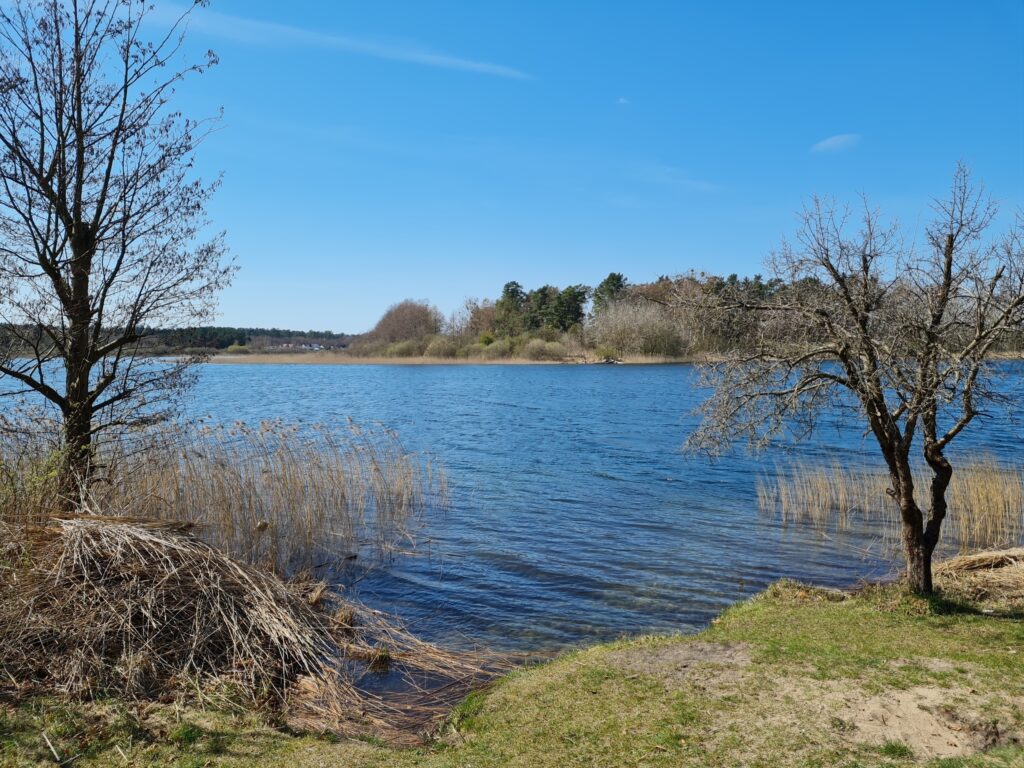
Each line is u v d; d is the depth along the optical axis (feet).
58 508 29.53
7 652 21.38
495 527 48.08
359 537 45.01
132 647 22.52
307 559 40.24
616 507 54.19
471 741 19.13
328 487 50.01
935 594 28.66
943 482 27.84
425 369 298.35
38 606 23.30
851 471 59.06
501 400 152.15
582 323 330.54
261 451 50.62
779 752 16.96
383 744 19.95
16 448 29.96
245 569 28.45
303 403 145.28
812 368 27.30
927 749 16.93
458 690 24.49
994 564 33.91
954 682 20.18
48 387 31.12
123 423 33.73
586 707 20.20
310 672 24.91
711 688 20.74
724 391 27.91
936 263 25.02
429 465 65.41
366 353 375.86
